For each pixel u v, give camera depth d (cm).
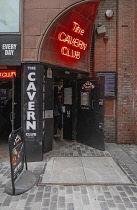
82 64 499
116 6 534
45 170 338
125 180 301
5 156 424
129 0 525
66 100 575
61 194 260
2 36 380
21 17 375
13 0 384
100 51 539
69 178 306
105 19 538
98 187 280
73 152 449
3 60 381
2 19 385
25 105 382
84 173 326
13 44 380
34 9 378
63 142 542
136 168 356
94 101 479
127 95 531
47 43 395
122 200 246
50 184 287
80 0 384
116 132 539
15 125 562
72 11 400
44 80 430
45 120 443
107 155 427
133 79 531
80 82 522
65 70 463
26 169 326
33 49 378
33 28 378
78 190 271
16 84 561
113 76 534
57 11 380
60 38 415
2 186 284
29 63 378
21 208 229
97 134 473
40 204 237
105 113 546
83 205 234
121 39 527
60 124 692
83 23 454
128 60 530
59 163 374
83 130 520
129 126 535
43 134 436
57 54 424
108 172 331
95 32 538
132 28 527
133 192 266
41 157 385
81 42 474
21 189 264
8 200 246
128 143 535
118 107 532
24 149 319
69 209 226
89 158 405
